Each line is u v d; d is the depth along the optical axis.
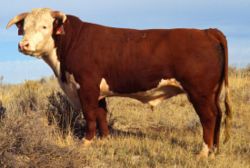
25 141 7.57
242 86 17.44
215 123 8.98
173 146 9.52
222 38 8.86
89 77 9.35
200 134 10.82
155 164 8.21
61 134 10.04
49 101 11.15
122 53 9.22
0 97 13.87
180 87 8.97
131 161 8.39
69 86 9.68
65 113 10.81
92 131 9.56
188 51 8.76
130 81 9.25
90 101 9.44
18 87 18.08
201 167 8.12
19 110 10.89
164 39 9.00
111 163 8.29
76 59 9.38
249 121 12.72
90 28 9.56
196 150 9.16
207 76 8.74
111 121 11.51
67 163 7.63
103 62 9.31
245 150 9.55
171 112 13.70
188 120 12.45
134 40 9.24
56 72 9.77
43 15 9.22
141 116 12.94
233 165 8.27
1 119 8.73
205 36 8.86
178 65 8.82
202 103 8.80
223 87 9.35
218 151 8.93
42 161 7.48
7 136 7.40
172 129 11.66
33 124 7.95
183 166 8.18
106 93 9.59
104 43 9.35
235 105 14.79
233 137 10.48
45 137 8.00
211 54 8.74
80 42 9.44
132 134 10.81
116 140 9.85
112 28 9.60
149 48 9.07
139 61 9.11
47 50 9.49
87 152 8.50
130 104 14.74
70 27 9.54
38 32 9.13
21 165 7.29
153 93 9.28
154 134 10.85
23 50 9.08
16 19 9.39
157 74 9.04
